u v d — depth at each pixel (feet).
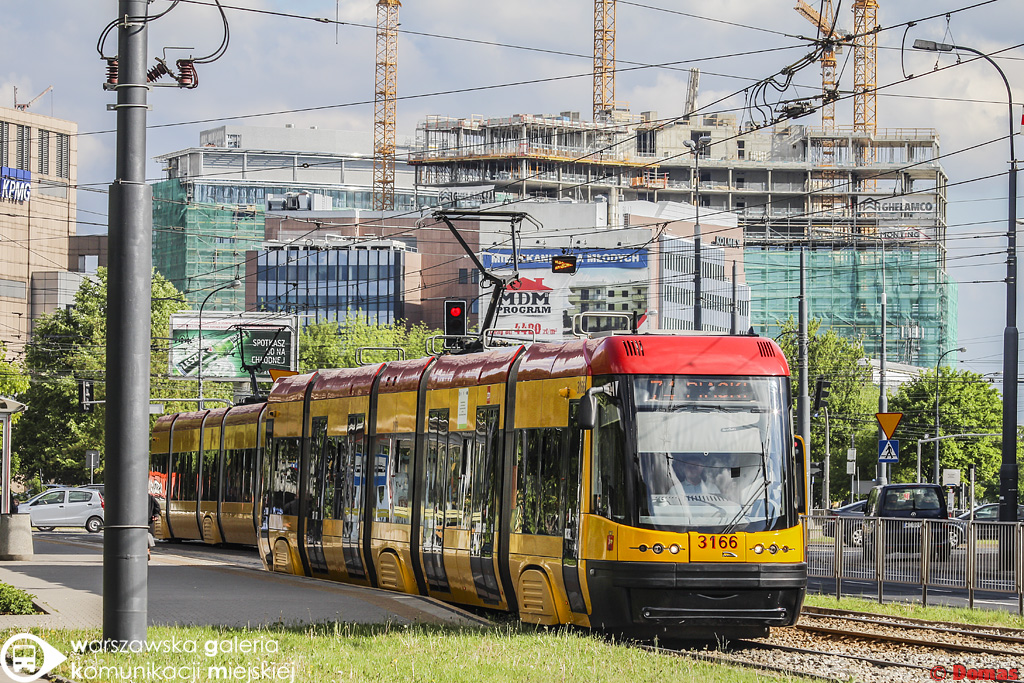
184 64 88.84
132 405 78.28
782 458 96.84
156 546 218.79
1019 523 124.16
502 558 107.55
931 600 132.67
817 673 81.71
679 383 96.63
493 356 114.83
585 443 97.76
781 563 94.27
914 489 193.47
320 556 142.61
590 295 625.41
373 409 134.82
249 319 431.02
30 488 495.00
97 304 501.15
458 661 77.41
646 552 92.53
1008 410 184.75
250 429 200.85
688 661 80.69
